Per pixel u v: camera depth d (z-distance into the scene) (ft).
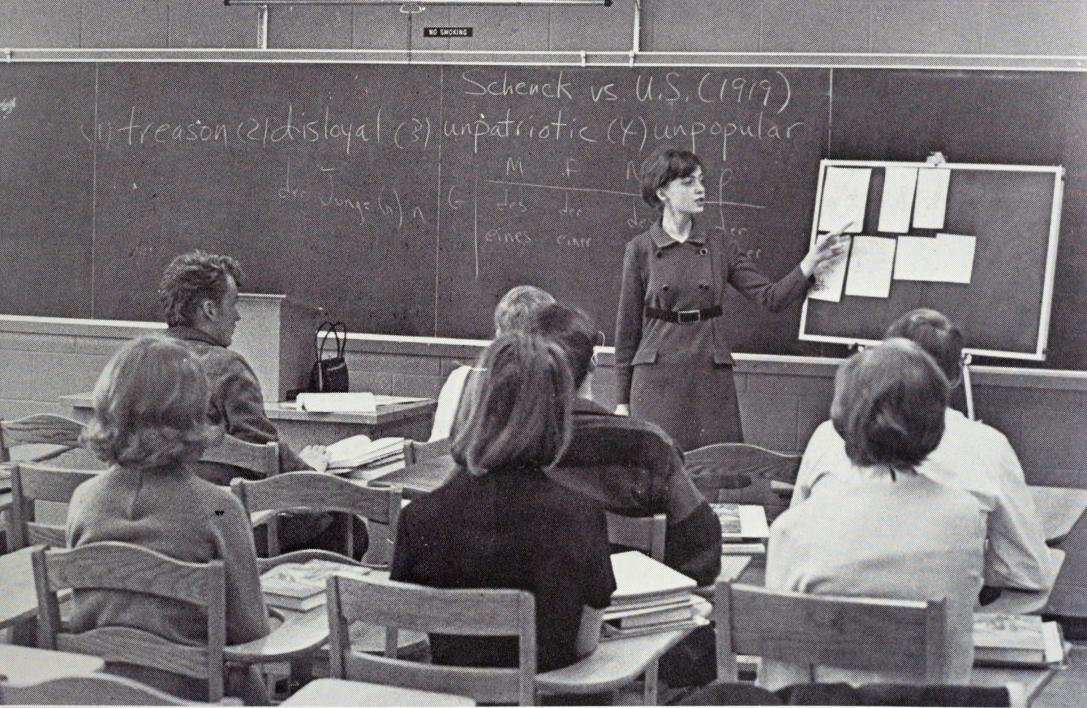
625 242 15.34
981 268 13.66
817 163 14.74
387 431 14.99
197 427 6.86
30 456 15.75
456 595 6.04
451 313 15.90
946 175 13.85
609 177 15.31
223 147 16.31
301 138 16.12
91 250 16.76
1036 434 14.32
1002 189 13.67
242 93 16.21
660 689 9.20
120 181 16.62
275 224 16.26
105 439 6.73
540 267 15.61
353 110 15.96
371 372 16.16
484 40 15.62
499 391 6.54
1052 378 14.17
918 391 6.14
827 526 6.25
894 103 14.48
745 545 8.96
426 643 8.10
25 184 16.89
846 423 6.31
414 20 15.80
